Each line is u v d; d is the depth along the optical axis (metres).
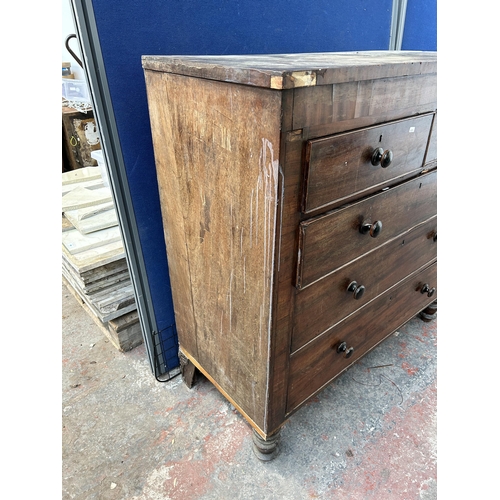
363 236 0.93
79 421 1.24
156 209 1.18
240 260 0.85
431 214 1.14
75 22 0.88
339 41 1.44
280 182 0.67
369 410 1.27
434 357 1.47
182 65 0.77
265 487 1.05
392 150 0.85
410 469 1.10
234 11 1.10
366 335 1.19
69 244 1.46
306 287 0.85
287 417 1.05
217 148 0.78
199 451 1.15
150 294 1.28
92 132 2.40
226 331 1.02
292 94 0.61
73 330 1.64
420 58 0.92
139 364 1.46
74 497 1.03
